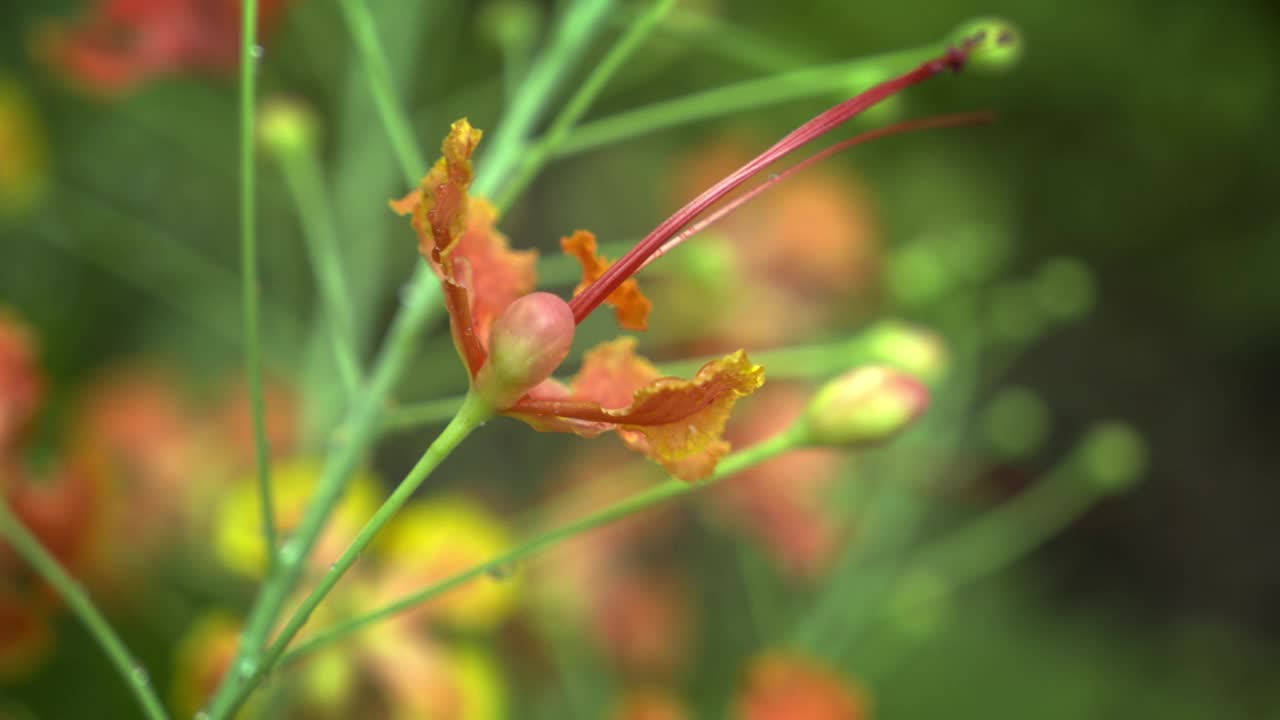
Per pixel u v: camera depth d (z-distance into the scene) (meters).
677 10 0.51
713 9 0.69
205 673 0.53
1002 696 0.97
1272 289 1.13
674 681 0.72
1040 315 0.78
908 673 0.96
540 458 1.02
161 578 0.63
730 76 0.97
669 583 0.72
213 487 0.65
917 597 0.71
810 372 0.51
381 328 0.86
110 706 0.65
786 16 0.98
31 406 0.51
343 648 0.54
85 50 0.62
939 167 1.02
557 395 0.39
